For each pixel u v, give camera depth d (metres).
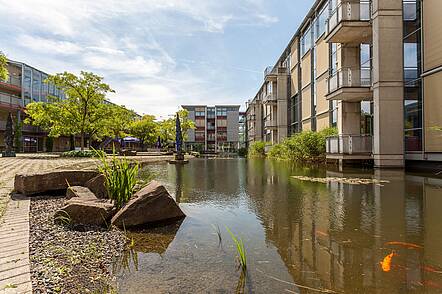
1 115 41.12
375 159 14.89
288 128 35.81
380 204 6.67
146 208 5.17
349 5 16.08
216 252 3.88
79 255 3.61
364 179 10.94
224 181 11.55
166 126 54.47
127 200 5.59
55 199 6.69
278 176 12.98
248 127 70.81
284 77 36.22
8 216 5.06
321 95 24.36
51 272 3.09
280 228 4.96
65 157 23.86
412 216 5.61
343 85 16.66
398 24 14.77
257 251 3.91
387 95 14.63
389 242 4.21
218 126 81.06
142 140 52.03
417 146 14.22
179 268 3.37
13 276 2.85
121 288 2.88
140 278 3.11
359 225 5.07
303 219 5.52
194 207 6.71
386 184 9.62
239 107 81.44
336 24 16.69
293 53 33.62
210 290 2.87
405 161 14.88
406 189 8.59
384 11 14.79
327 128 20.64
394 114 14.59
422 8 14.04
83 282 2.96
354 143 15.93
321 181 10.73
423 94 13.86
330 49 22.27
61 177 7.18
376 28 14.91
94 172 7.50
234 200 7.51
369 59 17.48
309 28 27.89
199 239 4.42
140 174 14.48
